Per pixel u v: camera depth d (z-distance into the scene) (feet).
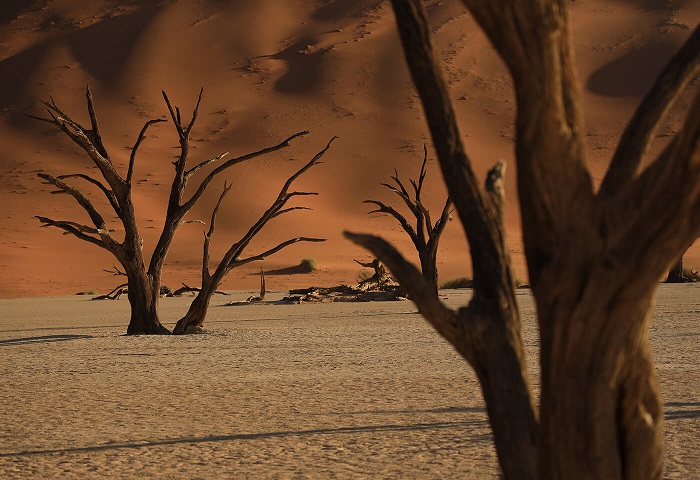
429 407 104.68
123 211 243.60
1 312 440.04
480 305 31.12
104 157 241.96
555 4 25.93
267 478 69.97
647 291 27.22
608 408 28.19
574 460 28.30
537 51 26.21
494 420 30.68
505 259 31.53
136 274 245.24
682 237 26.22
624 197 27.68
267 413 103.86
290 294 487.20
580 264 27.73
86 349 201.05
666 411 96.43
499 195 32.30
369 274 604.90
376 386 124.88
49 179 236.02
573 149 27.37
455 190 31.71
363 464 74.38
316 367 151.53
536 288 28.81
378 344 192.24
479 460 74.43
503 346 30.73
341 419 97.96
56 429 96.07
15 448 85.35
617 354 27.84
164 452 81.82
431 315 30.63
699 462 70.64
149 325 245.45
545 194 27.73
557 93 26.58
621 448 28.76
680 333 197.67
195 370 152.25
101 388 131.54
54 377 147.43
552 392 28.55
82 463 77.41
